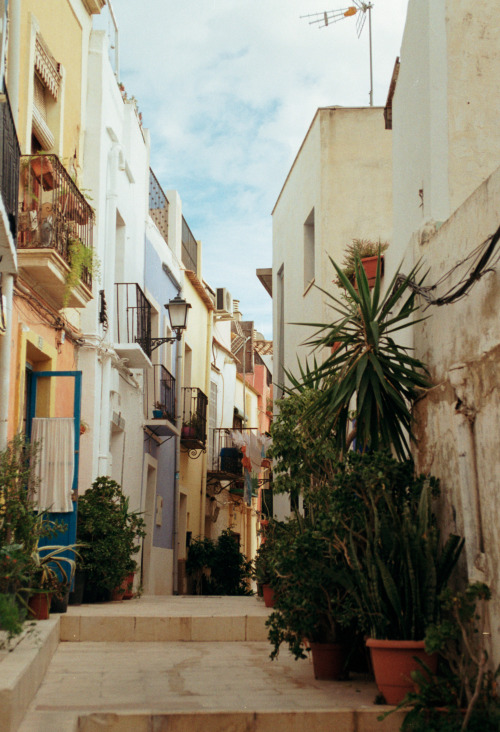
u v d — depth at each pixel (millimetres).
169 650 7852
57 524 8570
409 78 9258
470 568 5543
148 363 14344
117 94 14148
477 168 8109
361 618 5672
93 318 12070
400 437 7980
